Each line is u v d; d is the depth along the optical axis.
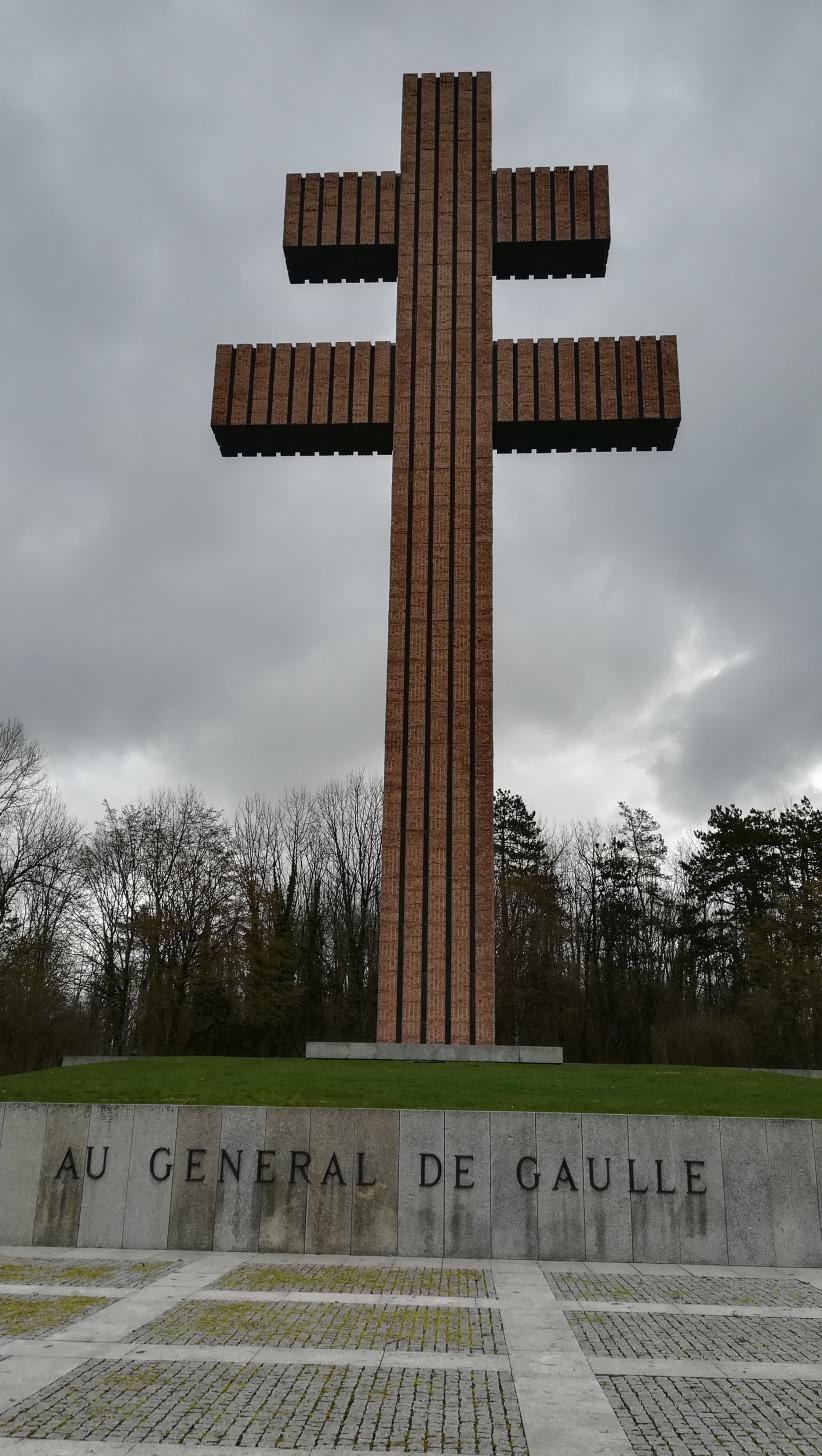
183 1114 18.03
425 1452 8.18
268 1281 14.66
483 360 39.12
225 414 39.47
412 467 38.22
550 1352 11.03
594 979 67.56
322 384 39.66
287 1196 17.53
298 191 42.03
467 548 37.34
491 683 36.06
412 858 34.75
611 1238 17.17
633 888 69.62
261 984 53.12
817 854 60.44
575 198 41.28
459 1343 11.32
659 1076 23.41
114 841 53.94
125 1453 8.05
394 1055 32.41
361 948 63.94
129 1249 17.34
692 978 66.25
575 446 40.31
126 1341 11.26
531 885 65.19
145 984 50.91
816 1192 17.25
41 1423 8.71
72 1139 18.03
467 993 33.47
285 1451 8.15
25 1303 13.06
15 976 42.62
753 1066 49.62
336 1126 17.80
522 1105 19.41
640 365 39.00
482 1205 17.39
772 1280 15.62
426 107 42.44
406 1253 17.19
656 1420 9.00
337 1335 11.61
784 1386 9.99
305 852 67.06
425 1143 17.70
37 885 49.78
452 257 40.50
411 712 36.03
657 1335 11.87
